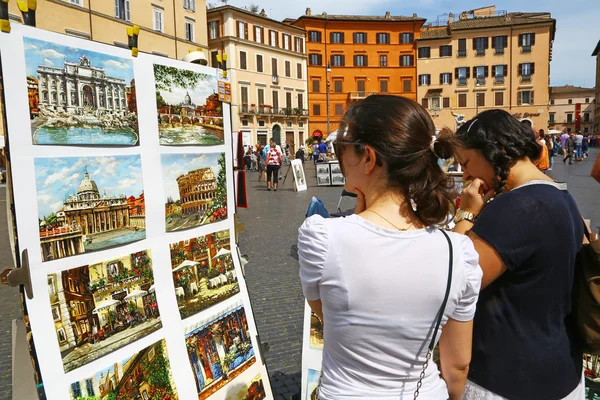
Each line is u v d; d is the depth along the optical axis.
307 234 1.14
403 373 1.10
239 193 3.92
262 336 3.87
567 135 23.31
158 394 1.86
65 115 1.57
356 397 1.10
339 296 1.09
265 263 6.12
